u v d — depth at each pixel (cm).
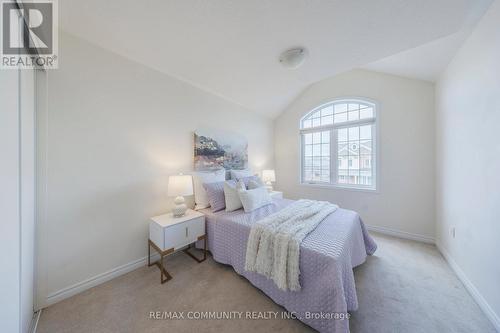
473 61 157
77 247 166
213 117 288
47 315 142
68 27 156
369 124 311
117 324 136
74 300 157
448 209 213
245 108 348
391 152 286
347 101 330
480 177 150
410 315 142
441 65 214
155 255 219
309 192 373
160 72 223
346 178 338
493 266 134
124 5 139
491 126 135
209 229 221
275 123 418
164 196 227
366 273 193
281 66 225
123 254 194
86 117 170
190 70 228
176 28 163
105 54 181
